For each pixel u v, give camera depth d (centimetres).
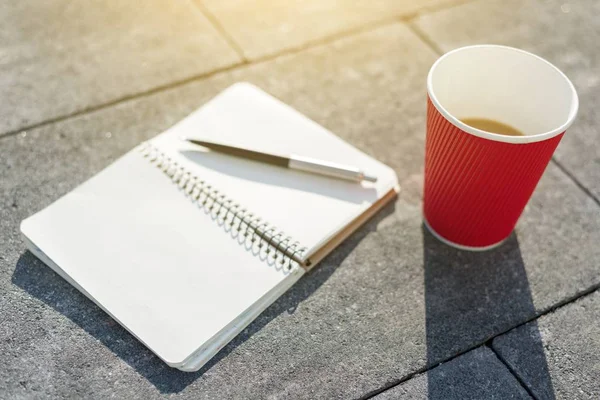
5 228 117
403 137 139
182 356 96
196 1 170
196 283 105
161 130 137
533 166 100
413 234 121
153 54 154
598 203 128
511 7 176
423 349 104
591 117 145
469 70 110
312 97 146
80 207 114
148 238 111
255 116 132
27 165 128
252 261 108
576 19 173
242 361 101
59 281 110
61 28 159
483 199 106
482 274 115
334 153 125
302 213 115
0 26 159
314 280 112
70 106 141
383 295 111
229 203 115
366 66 155
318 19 168
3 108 139
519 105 113
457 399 99
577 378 102
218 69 152
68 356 100
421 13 172
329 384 99
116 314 101
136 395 96
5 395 95
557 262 118
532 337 107
